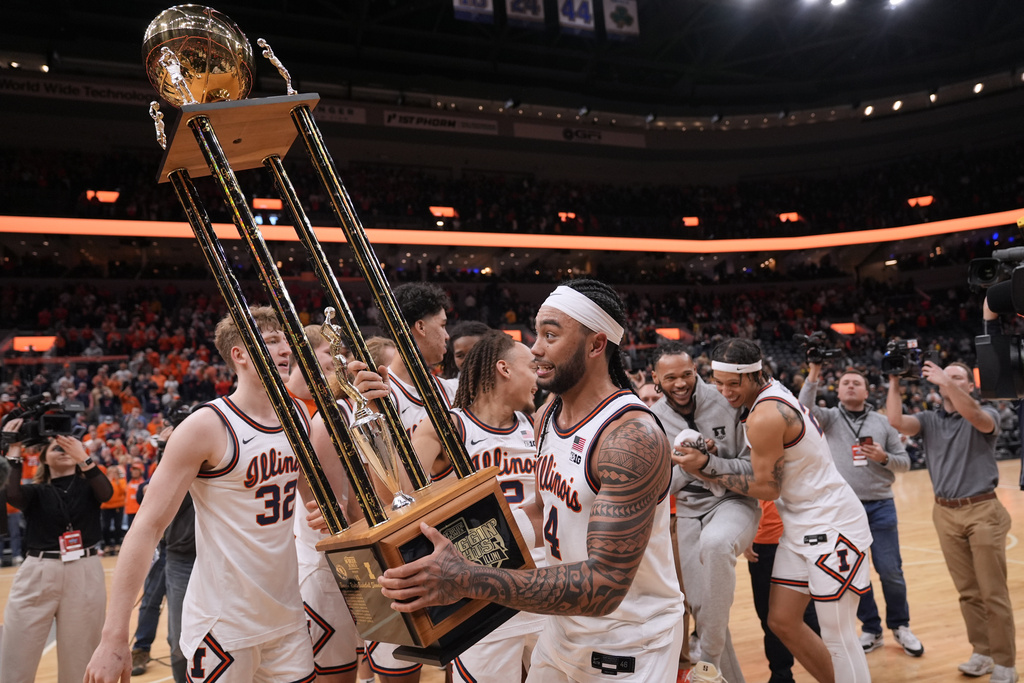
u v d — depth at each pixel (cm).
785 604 299
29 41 1708
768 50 2353
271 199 1891
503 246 2138
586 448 161
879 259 2550
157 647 489
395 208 2072
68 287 1752
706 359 1670
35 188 1656
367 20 1906
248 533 216
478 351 261
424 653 124
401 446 137
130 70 1830
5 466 316
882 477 422
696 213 2486
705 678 234
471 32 2152
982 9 2117
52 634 544
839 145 2511
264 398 226
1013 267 240
